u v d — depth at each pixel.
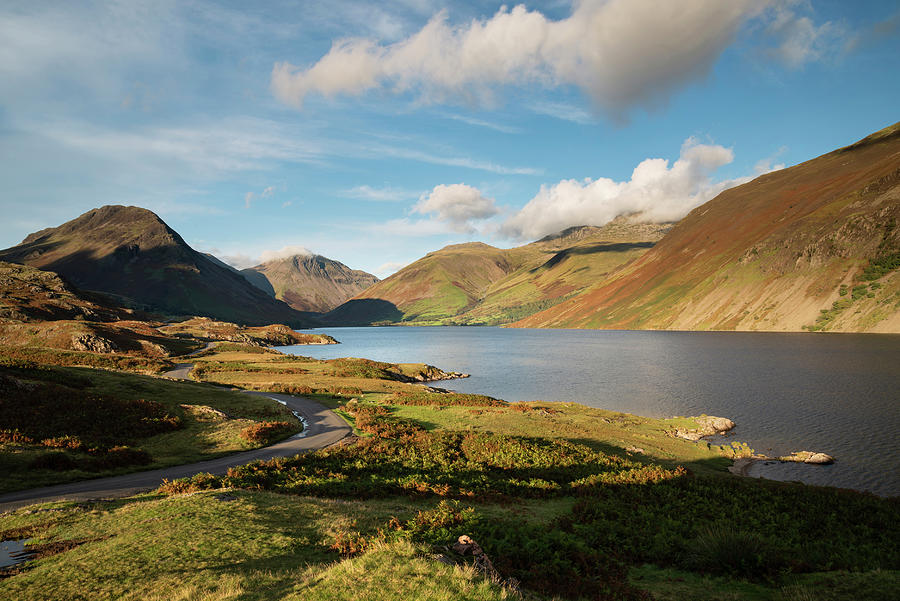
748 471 40.72
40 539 16.88
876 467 40.75
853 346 138.88
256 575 12.15
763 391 79.38
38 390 40.91
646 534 18.62
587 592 12.65
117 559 13.67
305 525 17.78
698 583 13.87
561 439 43.09
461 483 27.41
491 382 106.94
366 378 95.75
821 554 16.50
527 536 16.48
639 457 39.94
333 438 42.38
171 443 38.19
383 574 10.73
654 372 111.12
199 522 17.27
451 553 13.06
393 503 22.98
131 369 87.81
